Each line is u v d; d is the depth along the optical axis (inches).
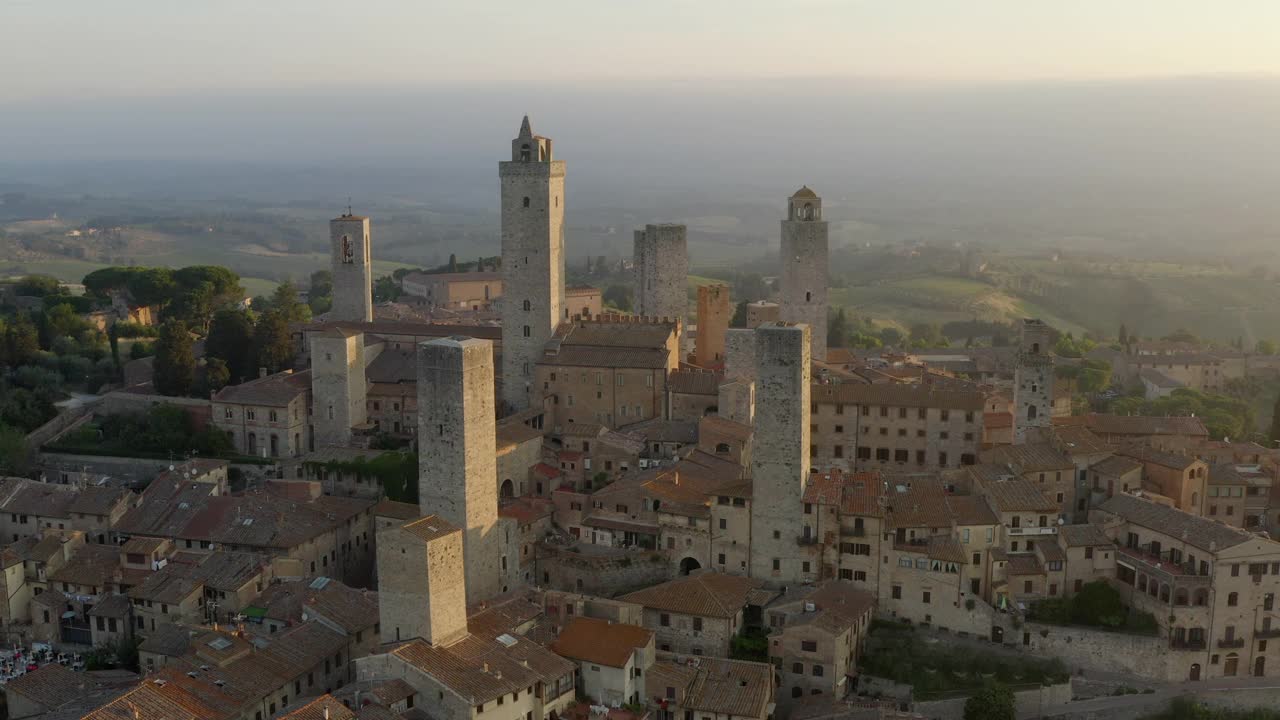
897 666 6077.8
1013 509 6402.6
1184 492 6781.5
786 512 6530.5
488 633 5654.5
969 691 5979.3
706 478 7140.8
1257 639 6038.4
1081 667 6112.2
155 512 7190.0
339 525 7204.7
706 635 6112.2
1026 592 6343.5
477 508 6333.7
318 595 6176.2
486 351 6328.7
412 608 5369.1
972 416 7416.3
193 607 6358.3
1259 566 5984.3
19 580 6781.5
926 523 6422.2
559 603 6156.5
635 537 6865.2
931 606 6363.2
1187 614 5999.0
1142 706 5925.2
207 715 5022.1
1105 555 6358.3
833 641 5871.1
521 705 5275.6
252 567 6510.8
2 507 7411.4
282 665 5541.3
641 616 6205.7
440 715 5088.6
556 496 7175.2
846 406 7652.6
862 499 6560.0
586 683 5595.5
